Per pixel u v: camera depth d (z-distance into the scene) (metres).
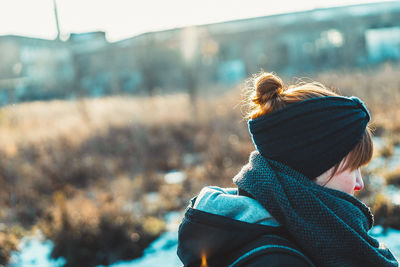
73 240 4.23
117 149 8.65
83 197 5.48
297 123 0.90
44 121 13.45
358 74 13.53
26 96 32.94
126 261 4.03
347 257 0.88
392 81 11.74
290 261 0.83
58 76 37.44
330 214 0.87
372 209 3.77
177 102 14.87
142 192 5.64
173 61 30.84
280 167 0.92
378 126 8.36
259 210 0.90
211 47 28.94
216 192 1.00
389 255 1.00
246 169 0.98
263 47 35.22
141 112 12.55
